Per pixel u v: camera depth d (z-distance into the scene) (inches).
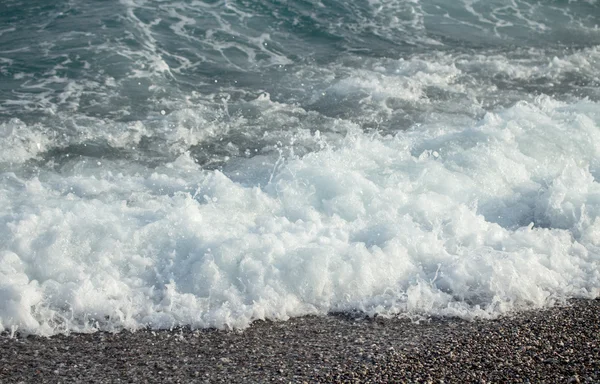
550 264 287.4
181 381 222.1
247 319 257.3
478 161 350.3
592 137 370.6
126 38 483.5
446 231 304.0
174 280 275.9
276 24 516.1
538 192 332.8
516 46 506.3
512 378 222.2
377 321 258.8
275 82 449.4
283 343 244.5
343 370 226.5
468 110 424.2
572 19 544.1
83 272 275.1
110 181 346.9
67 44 472.7
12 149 370.6
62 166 365.1
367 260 279.6
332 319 260.5
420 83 451.5
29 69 444.5
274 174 357.1
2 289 259.1
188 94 431.2
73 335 249.0
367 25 521.7
